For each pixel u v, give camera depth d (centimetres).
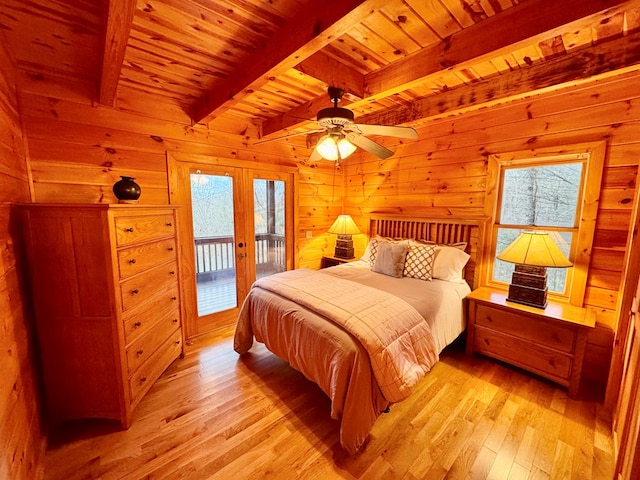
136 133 249
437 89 244
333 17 127
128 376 180
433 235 321
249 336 257
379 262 304
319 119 187
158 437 170
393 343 170
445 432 173
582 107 218
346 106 249
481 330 247
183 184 282
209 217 306
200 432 174
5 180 151
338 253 405
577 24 129
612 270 212
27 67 196
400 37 169
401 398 162
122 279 175
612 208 209
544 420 181
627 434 128
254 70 186
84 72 209
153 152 260
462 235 297
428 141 323
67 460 154
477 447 162
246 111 299
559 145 230
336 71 195
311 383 224
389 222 367
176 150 274
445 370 237
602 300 217
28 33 160
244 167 326
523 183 260
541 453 158
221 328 324
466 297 254
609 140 207
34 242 158
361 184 407
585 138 218
